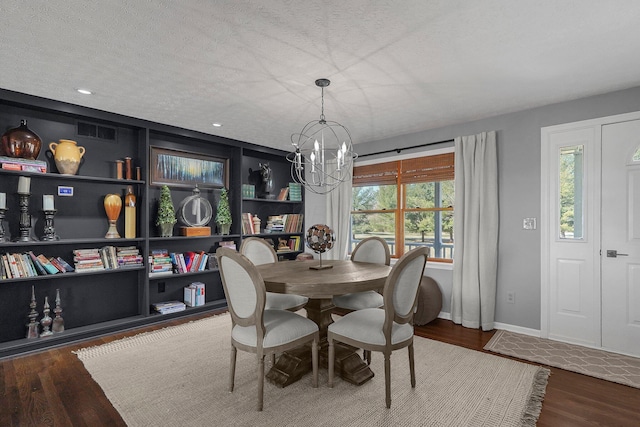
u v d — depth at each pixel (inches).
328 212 197.6
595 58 89.5
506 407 78.9
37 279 119.7
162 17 69.8
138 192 148.5
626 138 111.5
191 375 95.3
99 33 75.8
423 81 103.9
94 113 129.1
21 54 85.3
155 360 105.7
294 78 101.2
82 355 109.6
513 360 106.3
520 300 132.5
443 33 76.7
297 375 92.5
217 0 64.2
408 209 170.2
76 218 132.1
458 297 143.9
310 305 106.9
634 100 110.2
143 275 144.5
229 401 81.6
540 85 107.7
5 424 72.2
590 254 117.9
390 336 79.8
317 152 112.1
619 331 112.0
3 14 67.9
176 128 154.7
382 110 131.8
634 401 82.4
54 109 119.4
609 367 100.9
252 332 81.4
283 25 73.2
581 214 120.3
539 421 74.2
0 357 106.7
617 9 67.8
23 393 85.4
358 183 190.5
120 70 95.2
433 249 163.2
